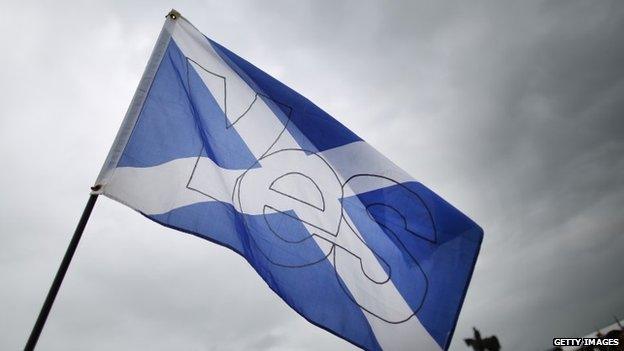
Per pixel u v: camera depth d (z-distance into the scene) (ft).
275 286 12.61
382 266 14.58
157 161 12.95
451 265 14.88
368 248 14.80
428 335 13.60
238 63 16.81
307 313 12.62
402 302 14.02
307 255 13.78
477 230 15.26
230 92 16.05
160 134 13.57
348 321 12.98
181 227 12.16
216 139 14.87
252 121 15.81
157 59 15.05
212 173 13.94
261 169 14.94
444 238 15.33
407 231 15.40
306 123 16.47
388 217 15.52
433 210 15.70
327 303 13.07
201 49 16.42
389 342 13.03
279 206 14.39
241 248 12.71
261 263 12.85
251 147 15.26
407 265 14.84
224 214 13.21
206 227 12.60
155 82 14.52
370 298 13.71
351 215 15.23
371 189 15.83
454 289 14.56
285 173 15.19
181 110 14.55
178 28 16.33
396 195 15.88
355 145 16.48
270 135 15.78
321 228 14.52
